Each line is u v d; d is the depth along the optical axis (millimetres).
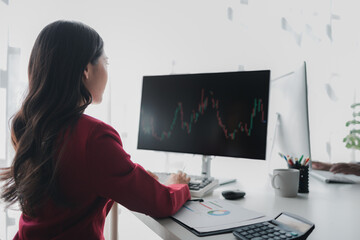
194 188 958
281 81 1315
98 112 1686
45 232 660
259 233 576
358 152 2004
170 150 1215
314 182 1189
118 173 627
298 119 1135
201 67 1817
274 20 1887
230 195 910
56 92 655
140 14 1756
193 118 1183
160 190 692
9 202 779
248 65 1859
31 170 648
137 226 1738
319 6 1940
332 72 1969
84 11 1672
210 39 1825
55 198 633
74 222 664
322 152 1983
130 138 1739
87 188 652
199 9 1815
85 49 691
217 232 620
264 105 1062
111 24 1714
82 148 633
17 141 736
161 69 1781
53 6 1603
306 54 1931
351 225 674
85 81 729
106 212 834
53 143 637
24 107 681
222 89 1142
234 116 1108
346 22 1992
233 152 1097
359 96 1992
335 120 1988
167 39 1788
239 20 1848
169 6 1790
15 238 740
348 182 1161
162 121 1242
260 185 1139
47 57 669
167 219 716
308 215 753
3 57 1490
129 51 1740
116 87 1721
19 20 1532
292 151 1201
